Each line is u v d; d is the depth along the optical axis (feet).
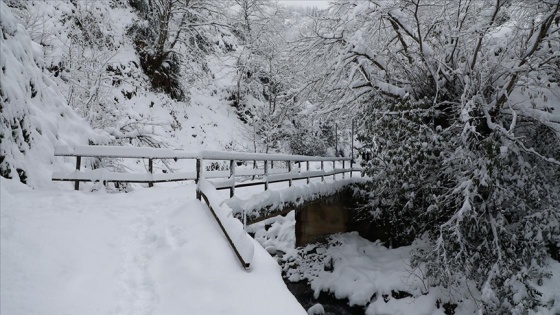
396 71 39.75
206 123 73.26
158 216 16.29
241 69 86.22
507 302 25.31
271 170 31.60
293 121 71.92
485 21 30.73
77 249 11.76
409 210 36.17
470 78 30.07
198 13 71.51
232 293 10.17
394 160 31.71
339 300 36.29
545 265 28.35
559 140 29.53
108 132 39.01
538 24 28.25
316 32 39.17
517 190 28.91
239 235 12.41
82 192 20.65
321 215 46.60
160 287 10.39
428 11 37.47
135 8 70.85
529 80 31.65
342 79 39.73
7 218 12.22
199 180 18.34
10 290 8.71
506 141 28.04
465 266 27.71
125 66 60.23
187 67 75.51
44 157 23.72
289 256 46.09
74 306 8.87
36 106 26.48
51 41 44.83
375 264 38.73
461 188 28.73
